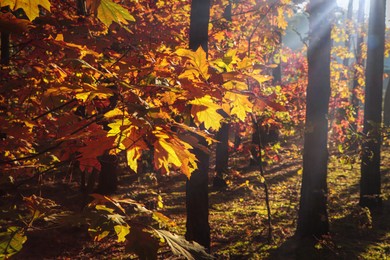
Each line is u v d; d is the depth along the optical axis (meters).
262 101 2.69
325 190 11.48
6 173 3.73
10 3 1.92
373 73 14.74
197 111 2.65
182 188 18.23
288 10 14.57
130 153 2.41
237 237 11.85
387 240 11.44
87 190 10.41
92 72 3.07
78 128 2.85
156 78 2.63
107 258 10.30
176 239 2.03
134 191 16.88
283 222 13.30
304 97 16.81
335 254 10.26
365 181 14.66
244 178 20.86
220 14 15.26
